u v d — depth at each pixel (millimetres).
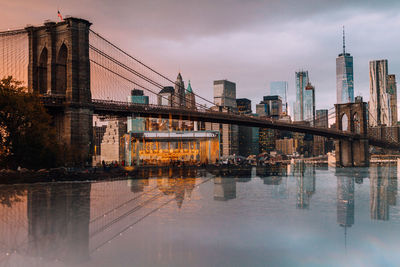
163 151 101938
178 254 24000
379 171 115938
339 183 68562
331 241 27203
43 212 34312
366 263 22969
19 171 59531
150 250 24547
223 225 30906
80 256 23234
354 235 28719
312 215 35438
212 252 24406
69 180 61188
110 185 54500
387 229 30422
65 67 92875
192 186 54438
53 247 24750
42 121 72125
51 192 46562
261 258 23609
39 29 93375
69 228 29078
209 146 101312
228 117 130875
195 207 38281
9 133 65500
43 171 62031
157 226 30266
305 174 93250
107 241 26250
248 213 35812
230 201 42438
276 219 33531
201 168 91875
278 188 55000
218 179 66938
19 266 21516
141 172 76750
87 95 89188
